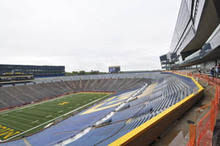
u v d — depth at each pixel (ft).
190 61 103.96
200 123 12.69
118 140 8.60
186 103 18.79
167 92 46.96
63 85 213.05
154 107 31.99
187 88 36.32
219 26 43.45
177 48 144.77
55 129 63.10
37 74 239.09
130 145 8.77
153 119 12.28
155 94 57.41
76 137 40.88
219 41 43.98
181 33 99.30
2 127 74.59
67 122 70.85
